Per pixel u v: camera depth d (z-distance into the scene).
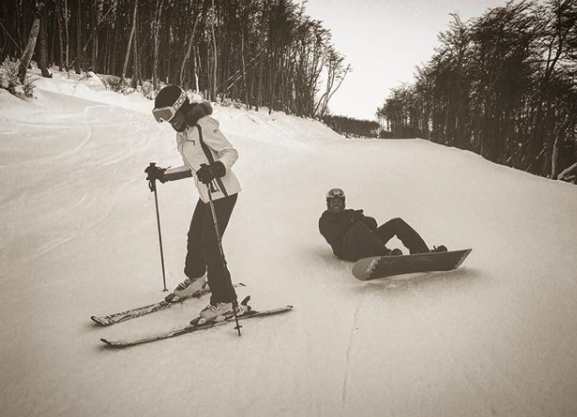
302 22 34.25
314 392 2.51
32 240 5.20
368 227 4.57
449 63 31.23
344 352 2.93
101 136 9.53
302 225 6.09
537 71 25.72
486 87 27.97
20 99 10.45
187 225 5.81
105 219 5.95
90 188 6.93
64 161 7.94
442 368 2.72
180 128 3.44
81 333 3.22
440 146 12.32
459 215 6.49
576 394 2.45
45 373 2.69
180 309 3.65
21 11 18.94
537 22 24.94
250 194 7.42
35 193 6.52
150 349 2.97
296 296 3.90
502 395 2.45
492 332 3.15
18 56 18.20
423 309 3.55
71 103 11.33
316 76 38.56
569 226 6.07
